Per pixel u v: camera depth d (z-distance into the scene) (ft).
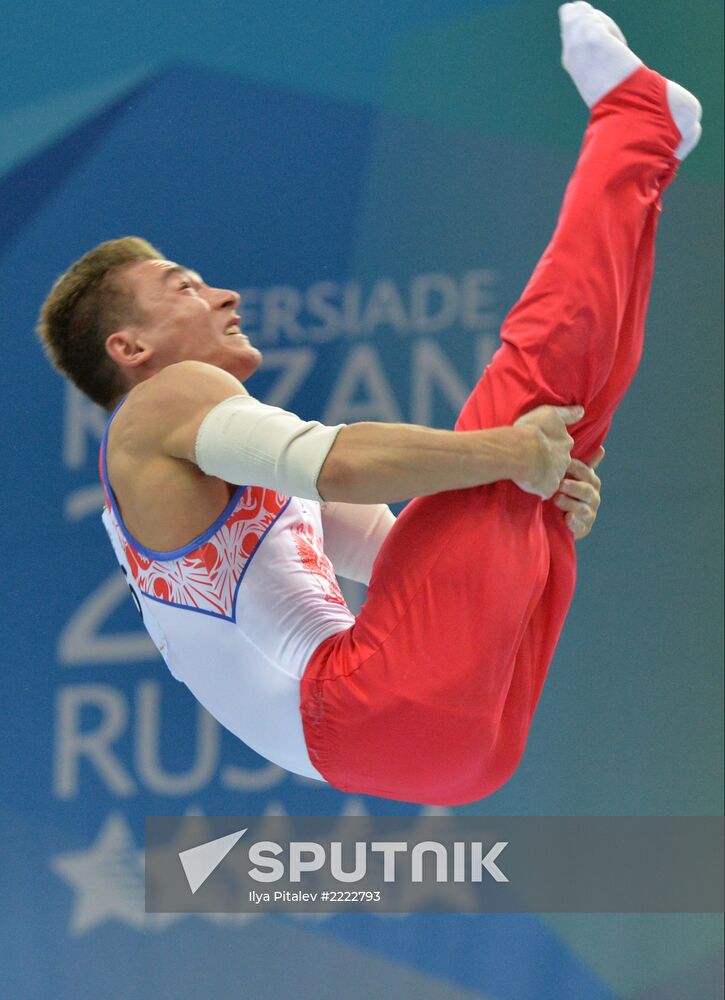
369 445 20.83
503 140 46.75
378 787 22.71
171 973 45.06
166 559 22.75
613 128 22.21
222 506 22.72
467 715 21.35
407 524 22.07
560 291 21.68
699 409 44.29
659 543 44.14
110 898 45.93
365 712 21.52
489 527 21.24
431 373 46.29
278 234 48.47
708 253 44.68
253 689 22.62
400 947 43.70
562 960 42.83
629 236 21.91
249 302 48.37
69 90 50.29
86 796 46.85
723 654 43.27
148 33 50.11
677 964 42.27
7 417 49.47
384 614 21.63
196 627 22.81
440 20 47.75
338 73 48.55
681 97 22.21
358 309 47.32
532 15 46.88
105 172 50.06
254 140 49.11
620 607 44.19
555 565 22.86
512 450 20.92
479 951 43.27
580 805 43.57
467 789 23.00
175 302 25.21
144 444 22.53
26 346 49.67
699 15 45.68
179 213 49.37
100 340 25.34
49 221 50.06
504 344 22.34
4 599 48.60
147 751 46.68
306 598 22.84
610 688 43.93
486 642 21.12
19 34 50.42
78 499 48.60
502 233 46.32
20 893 46.68
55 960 46.01
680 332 44.68
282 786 45.50
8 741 47.67
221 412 21.89
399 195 47.50
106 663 47.50
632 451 44.73
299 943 44.42
